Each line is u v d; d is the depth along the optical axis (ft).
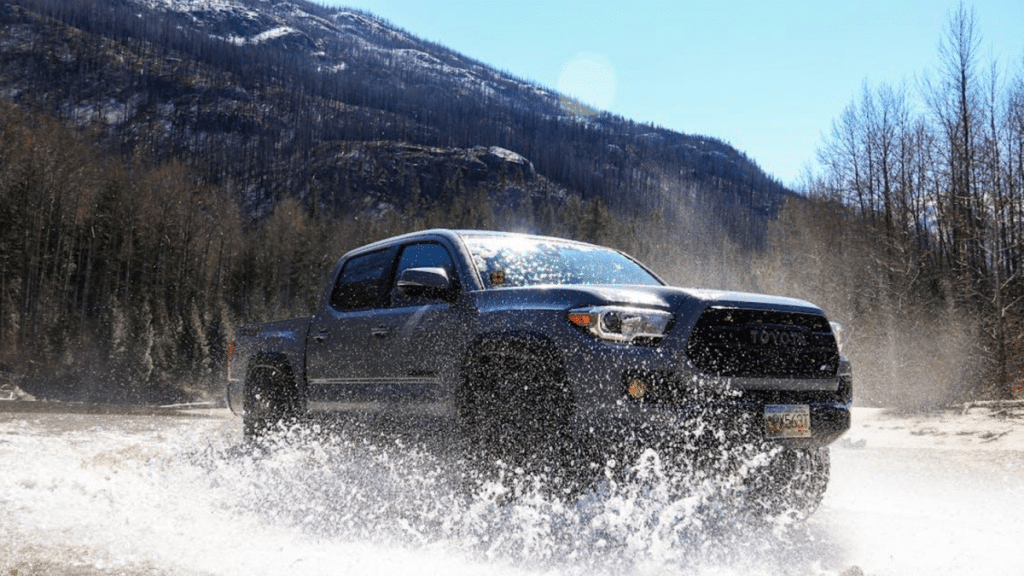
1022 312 65.67
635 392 10.89
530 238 15.98
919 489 17.31
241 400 19.33
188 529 10.68
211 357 218.18
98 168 278.26
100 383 193.36
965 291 74.74
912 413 41.81
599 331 11.22
